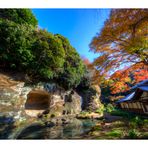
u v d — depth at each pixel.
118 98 28.02
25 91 11.29
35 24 16.70
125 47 6.93
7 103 8.62
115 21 6.43
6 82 9.73
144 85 14.03
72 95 18.86
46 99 15.40
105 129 7.86
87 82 22.55
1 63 11.10
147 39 5.97
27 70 12.34
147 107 14.12
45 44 13.10
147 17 5.70
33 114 12.85
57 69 15.23
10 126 7.96
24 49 11.54
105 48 7.78
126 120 11.23
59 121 11.19
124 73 9.28
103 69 8.43
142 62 8.28
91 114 16.75
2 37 10.85
